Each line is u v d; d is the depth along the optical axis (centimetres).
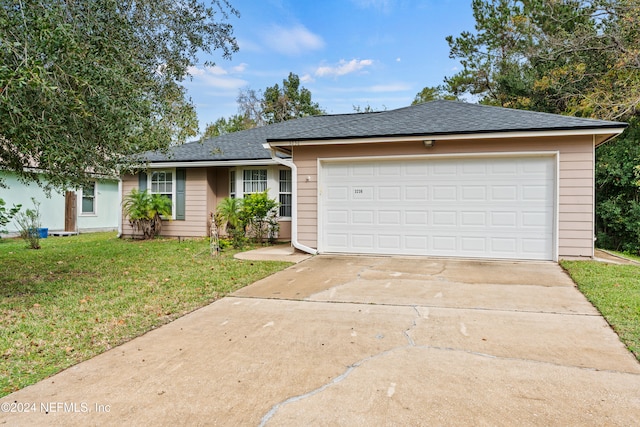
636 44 1284
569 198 769
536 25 1686
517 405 253
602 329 392
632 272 645
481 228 823
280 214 1206
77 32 449
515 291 546
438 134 805
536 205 793
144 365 319
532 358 325
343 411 248
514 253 806
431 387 277
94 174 639
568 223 771
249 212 1098
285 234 1196
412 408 250
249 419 241
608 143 1188
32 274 691
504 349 344
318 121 1442
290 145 912
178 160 1218
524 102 1677
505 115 872
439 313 448
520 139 790
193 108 670
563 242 774
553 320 421
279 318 438
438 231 850
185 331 399
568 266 700
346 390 275
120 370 310
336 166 910
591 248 761
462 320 423
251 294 546
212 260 834
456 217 838
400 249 873
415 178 862
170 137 614
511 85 1727
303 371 305
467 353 337
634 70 1306
